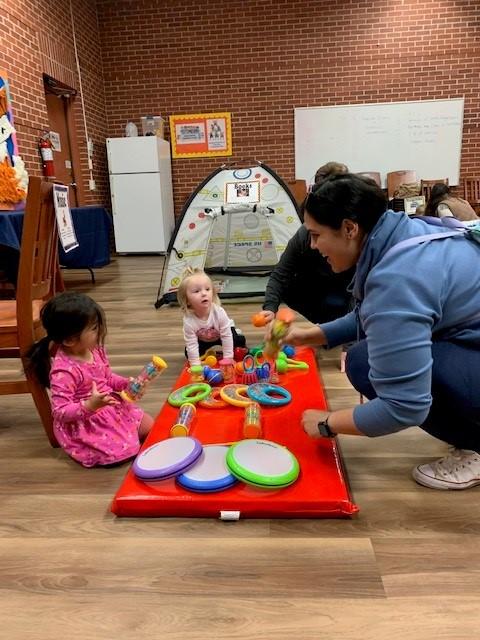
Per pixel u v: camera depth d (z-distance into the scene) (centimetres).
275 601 91
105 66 605
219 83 593
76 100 536
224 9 572
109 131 624
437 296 97
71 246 185
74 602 93
